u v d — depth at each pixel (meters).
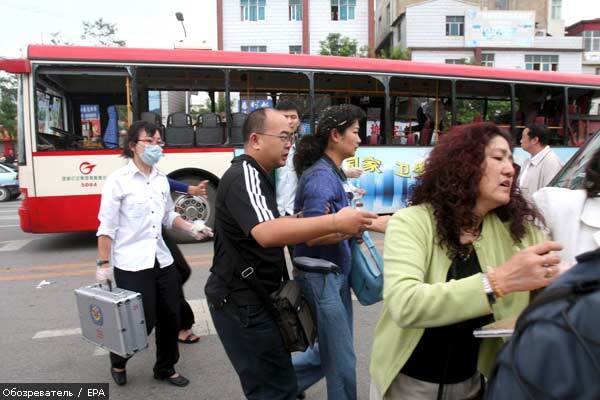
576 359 0.82
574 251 1.89
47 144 7.22
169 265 3.32
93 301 3.06
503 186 1.66
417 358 1.78
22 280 6.00
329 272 2.41
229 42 28.27
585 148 2.84
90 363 3.74
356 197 2.93
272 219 2.03
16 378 3.49
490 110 10.07
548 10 37.66
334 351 2.46
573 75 9.83
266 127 2.23
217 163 7.91
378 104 9.45
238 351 2.21
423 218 1.74
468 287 1.46
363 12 28.23
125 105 7.82
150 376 3.52
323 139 2.75
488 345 1.71
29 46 7.06
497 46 30.45
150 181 3.29
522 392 0.86
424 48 30.23
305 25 28.02
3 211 13.98
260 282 2.14
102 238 3.17
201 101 8.80
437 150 1.75
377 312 4.77
